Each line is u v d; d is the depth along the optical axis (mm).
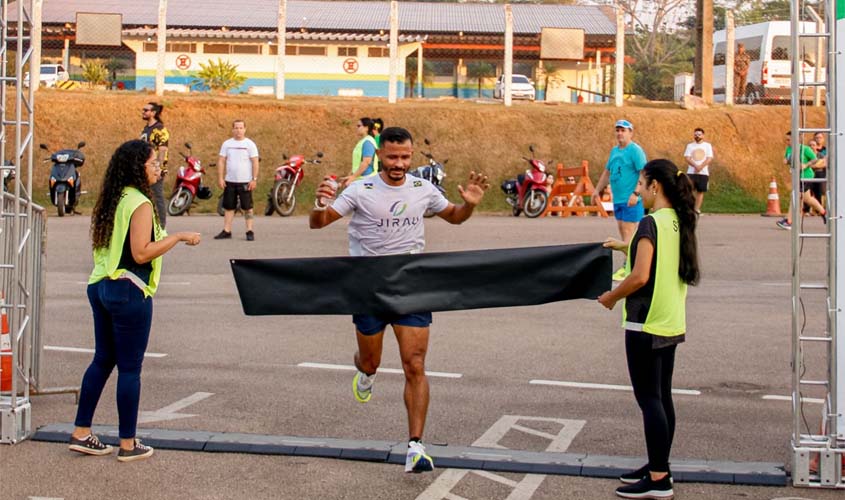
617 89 30766
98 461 6727
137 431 7289
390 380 9062
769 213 26203
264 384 8883
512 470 6594
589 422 7816
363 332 6816
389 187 6789
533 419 7879
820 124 28344
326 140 27688
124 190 6625
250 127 27734
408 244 6805
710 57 31953
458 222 7008
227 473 6539
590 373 9391
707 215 26438
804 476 6316
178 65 35000
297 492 6207
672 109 30625
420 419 6508
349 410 8078
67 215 22906
